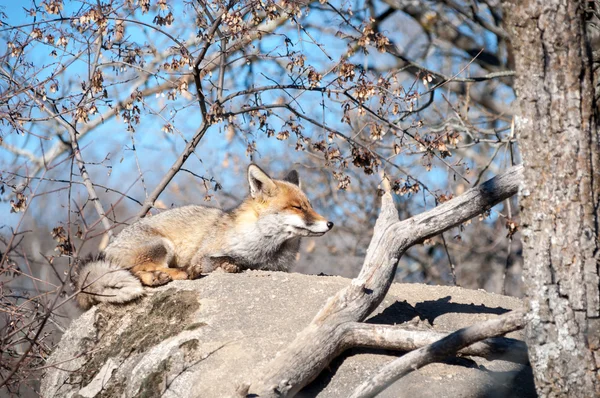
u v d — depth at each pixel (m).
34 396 13.21
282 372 8.70
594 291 7.25
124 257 12.18
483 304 11.35
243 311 10.22
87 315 11.43
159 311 10.80
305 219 13.25
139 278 11.41
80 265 11.88
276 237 13.40
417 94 13.80
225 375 8.95
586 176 7.32
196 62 13.71
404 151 16.95
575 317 7.27
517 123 7.69
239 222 13.23
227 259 12.80
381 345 9.19
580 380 7.24
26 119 13.39
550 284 7.38
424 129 21.53
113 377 10.15
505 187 9.93
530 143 7.52
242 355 9.24
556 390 7.36
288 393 8.64
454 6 24.53
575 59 7.32
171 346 9.78
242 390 8.22
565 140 7.34
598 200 7.35
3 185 13.46
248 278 11.07
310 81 13.50
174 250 12.74
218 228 13.09
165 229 12.77
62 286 10.01
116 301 11.27
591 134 7.38
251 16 13.91
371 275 9.91
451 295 11.54
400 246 10.12
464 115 21.56
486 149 25.11
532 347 7.52
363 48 13.73
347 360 9.41
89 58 13.83
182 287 11.05
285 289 10.75
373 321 10.34
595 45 17.84
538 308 7.44
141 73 17.31
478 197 10.02
